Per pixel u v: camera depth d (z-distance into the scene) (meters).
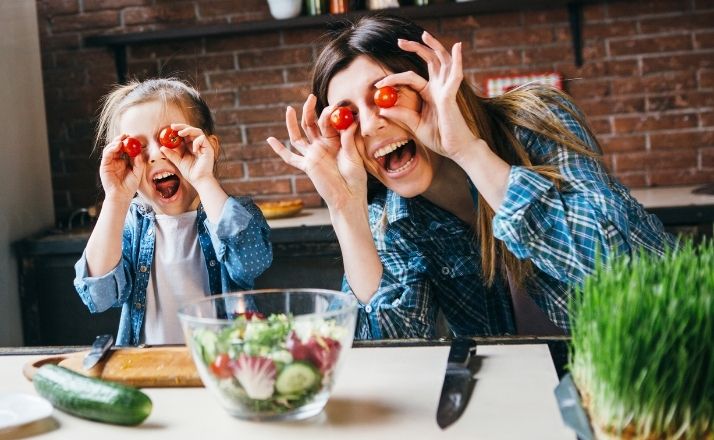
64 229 3.25
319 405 0.91
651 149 3.35
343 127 1.35
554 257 1.24
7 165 3.01
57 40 3.61
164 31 3.43
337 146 1.39
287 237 2.86
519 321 1.53
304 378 0.88
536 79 3.36
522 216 1.21
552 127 1.40
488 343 1.17
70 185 3.66
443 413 0.88
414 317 1.42
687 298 0.75
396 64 1.38
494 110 1.47
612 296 0.80
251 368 0.86
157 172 1.69
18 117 3.11
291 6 3.32
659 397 0.75
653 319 0.74
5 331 2.92
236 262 1.67
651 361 0.74
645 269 0.83
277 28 3.35
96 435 0.89
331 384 0.91
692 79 3.30
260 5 3.51
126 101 1.73
